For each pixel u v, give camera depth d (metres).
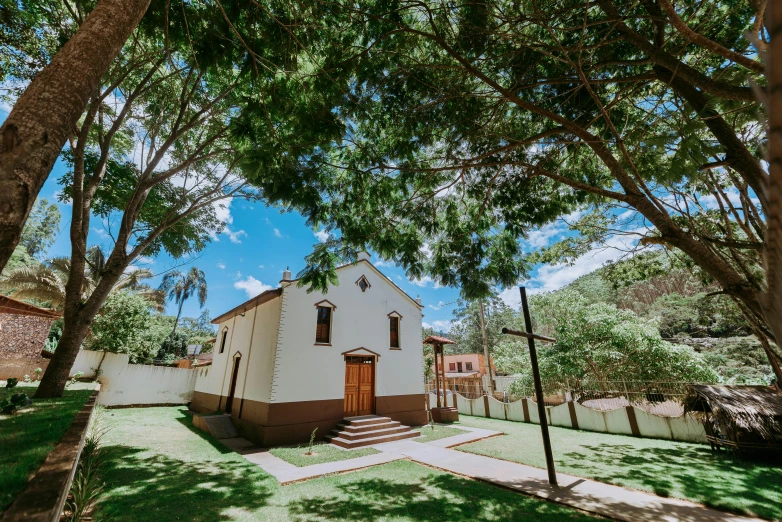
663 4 3.00
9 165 2.04
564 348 17.88
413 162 7.83
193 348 42.72
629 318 17.53
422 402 15.73
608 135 6.44
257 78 5.12
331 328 13.60
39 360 15.19
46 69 2.40
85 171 10.56
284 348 12.16
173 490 6.96
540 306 20.62
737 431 9.57
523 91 6.73
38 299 20.59
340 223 7.86
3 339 16.20
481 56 6.32
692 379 14.63
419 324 16.92
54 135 2.23
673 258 11.41
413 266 8.56
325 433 12.41
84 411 6.16
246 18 4.97
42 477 2.84
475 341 45.31
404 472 8.67
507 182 7.74
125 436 11.48
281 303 12.54
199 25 4.76
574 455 10.16
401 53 5.98
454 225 8.90
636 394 15.09
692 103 3.49
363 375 14.25
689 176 2.74
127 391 18.30
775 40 0.45
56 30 8.23
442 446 11.38
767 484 7.46
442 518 6.09
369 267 15.63
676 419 11.91
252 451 10.64
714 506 6.43
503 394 23.28
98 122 10.24
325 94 5.68
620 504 6.61
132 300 21.38
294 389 12.04
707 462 9.19
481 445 11.54
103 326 20.14
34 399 7.66
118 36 2.75
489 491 7.34
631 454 10.20
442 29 5.96
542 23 4.94
